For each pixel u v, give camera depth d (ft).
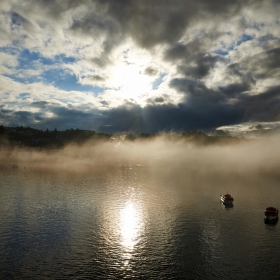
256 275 170.60
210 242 223.10
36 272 172.04
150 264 184.96
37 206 340.39
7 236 231.71
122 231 247.91
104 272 173.58
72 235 236.43
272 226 265.34
